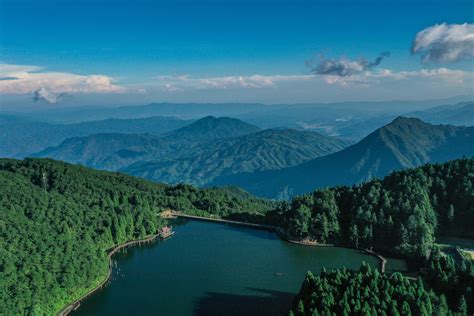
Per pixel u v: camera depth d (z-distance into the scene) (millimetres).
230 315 178500
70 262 196250
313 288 166500
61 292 186500
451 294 169750
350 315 148500
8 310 158875
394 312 145750
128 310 185375
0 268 173375
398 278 168750
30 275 178000
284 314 177250
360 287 161875
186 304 190125
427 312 149375
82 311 184875
